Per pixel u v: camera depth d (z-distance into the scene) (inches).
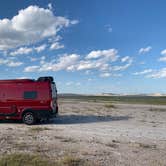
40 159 353.7
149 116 1052.5
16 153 385.7
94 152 414.6
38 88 768.9
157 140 535.8
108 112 1219.2
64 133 593.9
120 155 401.4
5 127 697.0
